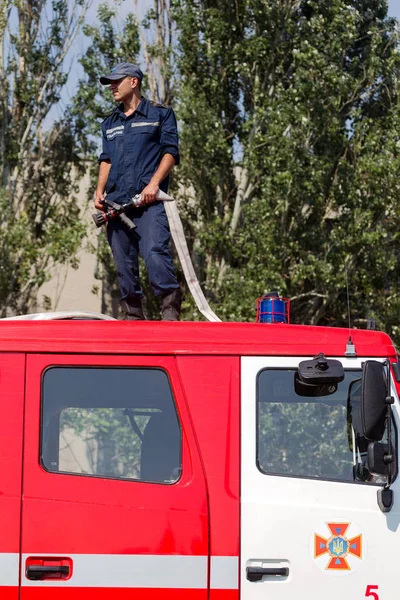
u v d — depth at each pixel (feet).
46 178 75.72
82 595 17.93
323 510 18.40
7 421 18.47
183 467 18.51
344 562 18.30
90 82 72.38
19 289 70.59
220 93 69.46
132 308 23.85
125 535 18.11
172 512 18.24
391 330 65.98
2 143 74.08
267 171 66.39
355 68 70.33
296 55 64.18
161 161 23.36
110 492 18.30
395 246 68.18
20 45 74.64
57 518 18.11
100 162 24.35
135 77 23.84
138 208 23.09
